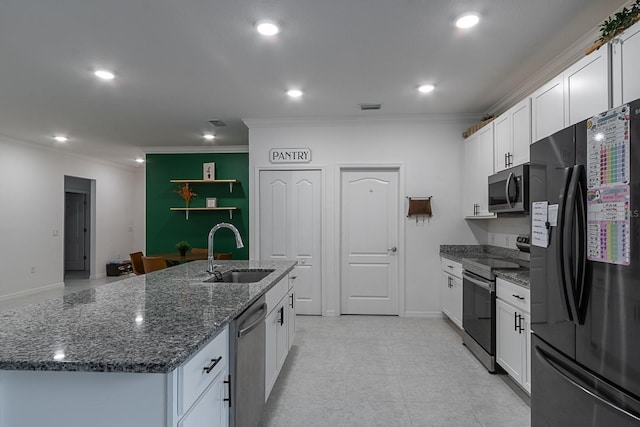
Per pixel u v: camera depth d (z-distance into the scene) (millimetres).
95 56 2869
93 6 2182
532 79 3350
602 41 1928
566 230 1563
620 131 1312
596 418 1428
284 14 2291
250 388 1852
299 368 3088
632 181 1259
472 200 4234
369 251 4781
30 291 6047
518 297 2494
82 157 7246
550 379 1794
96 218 7656
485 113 4434
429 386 2746
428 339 3812
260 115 4551
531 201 2010
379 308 4773
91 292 2035
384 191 4766
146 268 4801
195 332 1312
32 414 1120
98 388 1104
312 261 4789
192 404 1225
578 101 2199
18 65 3023
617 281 1327
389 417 2320
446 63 3041
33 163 6125
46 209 6375
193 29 2467
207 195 6516
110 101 3971
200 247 6516
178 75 3258
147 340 1227
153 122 4852
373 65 3074
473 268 3363
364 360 3256
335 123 4688
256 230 4785
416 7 2225
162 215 6609
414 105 4164
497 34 2559
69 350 1136
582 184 1514
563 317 1672
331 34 2547
